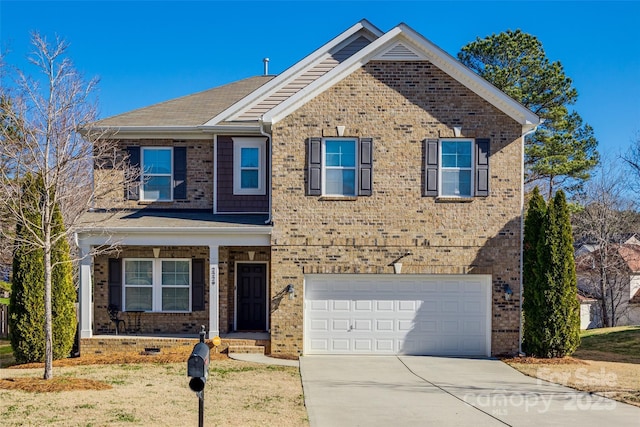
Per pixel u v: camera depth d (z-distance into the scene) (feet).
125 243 58.39
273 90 66.13
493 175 57.67
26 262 53.93
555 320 55.16
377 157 57.62
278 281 57.47
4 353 67.87
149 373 47.50
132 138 66.28
